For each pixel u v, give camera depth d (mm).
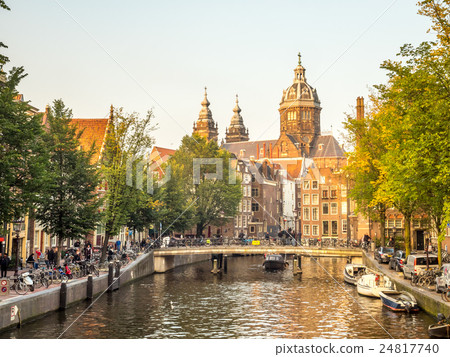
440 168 26859
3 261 38344
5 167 29016
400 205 45562
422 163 27906
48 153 33094
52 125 44625
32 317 30719
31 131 31047
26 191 30906
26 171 31438
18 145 30969
